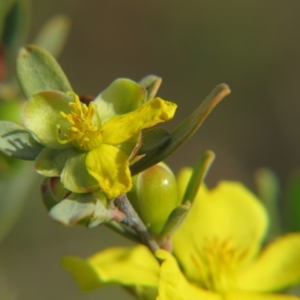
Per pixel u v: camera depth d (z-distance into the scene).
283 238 0.26
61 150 0.23
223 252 0.26
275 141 0.61
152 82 0.24
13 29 0.30
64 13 0.61
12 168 0.29
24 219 0.50
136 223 0.24
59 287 0.50
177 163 0.60
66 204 0.23
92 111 0.23
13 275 0.50
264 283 0.26
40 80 0.24
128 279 0.25
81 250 0.51
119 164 0.23
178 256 0.26
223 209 0.27
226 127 0.61
